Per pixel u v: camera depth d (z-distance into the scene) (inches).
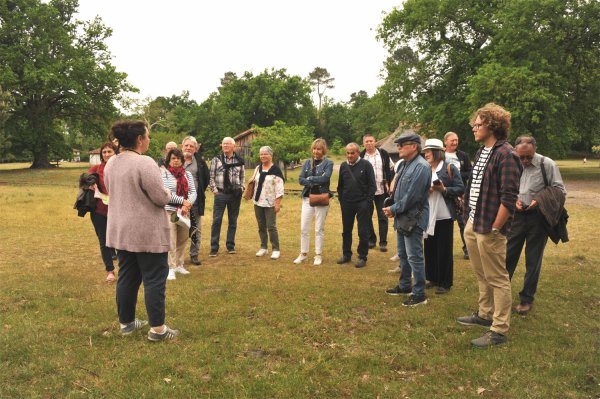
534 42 969.5
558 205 154.6
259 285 190.7
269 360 119.6
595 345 129.3
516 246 165.6
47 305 161.8
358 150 231.1
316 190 235.0
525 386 106.0
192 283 194.2
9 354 119.6
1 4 1182.9
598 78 1031.0
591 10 938.1
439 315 155.2
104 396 100.0
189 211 206.8
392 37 1188.5
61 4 1363.2
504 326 130.9
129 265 131.4
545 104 882.8
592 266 226.1
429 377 111.0
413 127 1245.1
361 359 119.6
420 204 163.0
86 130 1476.4
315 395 102.0
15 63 1183.6
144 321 145.7
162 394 100.6
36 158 1475.1
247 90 2469.2
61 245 292.8
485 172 132.3
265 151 256.4
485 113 134.7
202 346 126.9
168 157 207.6
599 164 1628.9
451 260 184.7
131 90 1368.1
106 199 193.0
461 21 1082.1
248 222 420.8
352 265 238.4
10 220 396.5
